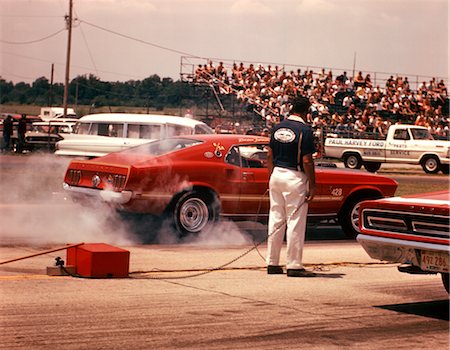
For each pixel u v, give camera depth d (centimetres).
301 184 873
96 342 561
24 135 3359
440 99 4525
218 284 812
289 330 621
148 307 684
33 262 906
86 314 649
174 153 1153
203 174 1151
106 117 2052
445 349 578
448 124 4491
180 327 616
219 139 1194
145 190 1110
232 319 651
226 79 4484
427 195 743
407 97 4472
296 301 738
